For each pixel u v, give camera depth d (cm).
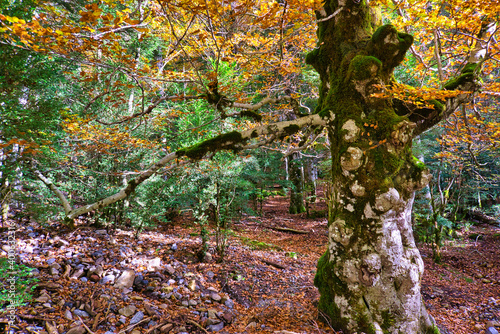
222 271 573
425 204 897
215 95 367
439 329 431
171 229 820
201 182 703
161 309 404
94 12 198
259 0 360
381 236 358
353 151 355
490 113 677
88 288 410
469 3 375
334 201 400
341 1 381
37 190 534
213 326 388
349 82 373
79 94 612
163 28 596
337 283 375
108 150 474
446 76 617
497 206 1119
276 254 740
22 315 319
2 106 412
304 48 567
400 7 471
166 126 676
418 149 777
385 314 353
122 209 688
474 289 606
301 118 401
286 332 352
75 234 599
